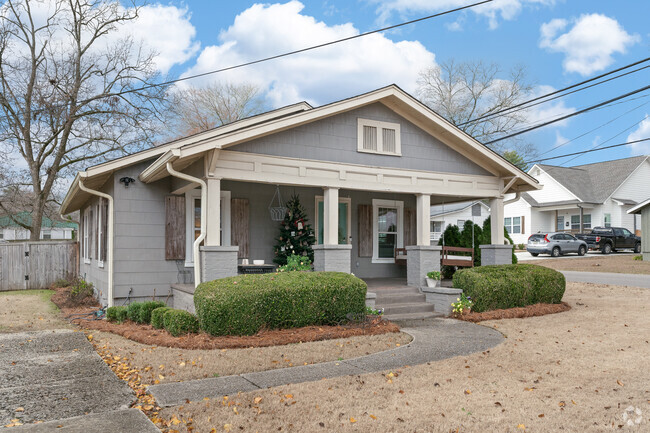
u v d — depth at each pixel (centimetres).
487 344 751
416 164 1162
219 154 926
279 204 1267
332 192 1050
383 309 961
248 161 958
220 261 909
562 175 3712
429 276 1128
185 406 469
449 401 489
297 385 534
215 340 738
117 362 639
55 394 507
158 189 1112
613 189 3506
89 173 1004
